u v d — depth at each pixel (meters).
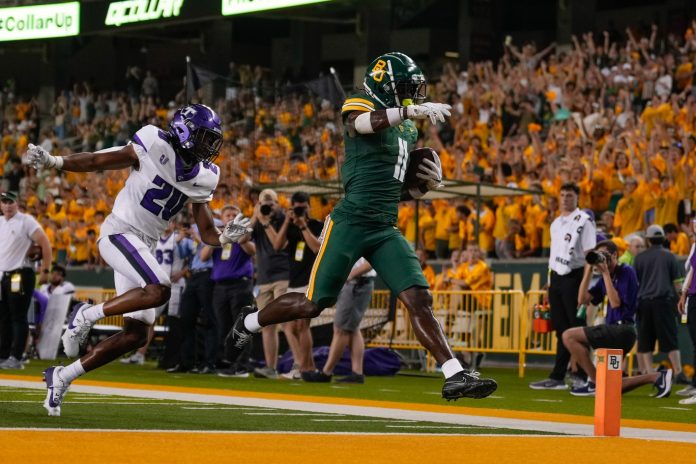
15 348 23.05
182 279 24.77
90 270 38.06
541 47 53.94
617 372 11.00
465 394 10.60
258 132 44.94
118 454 7.98
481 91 38.50
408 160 11.67
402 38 57.66
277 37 63.44
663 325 21.56
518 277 28.52
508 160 32.44
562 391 19.88
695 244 18.83
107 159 11.30
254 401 15.08
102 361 11.43
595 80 35.75
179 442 8.96
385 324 26.34
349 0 42.53
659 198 27.80
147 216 11.61
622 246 25.78
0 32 50.03
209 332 23.14
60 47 55.91
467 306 25.69
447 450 9.02
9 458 7.48
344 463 7.87
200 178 11.67
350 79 59.56
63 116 54.34
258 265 21.64
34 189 48.06
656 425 13.02
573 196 20.06
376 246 11.20
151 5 44.91
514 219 30.38
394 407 14.83
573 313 19.97
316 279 11.30
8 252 22.64
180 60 62.47
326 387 19.36
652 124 32.38
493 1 52.59
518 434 10.93
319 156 39.81
